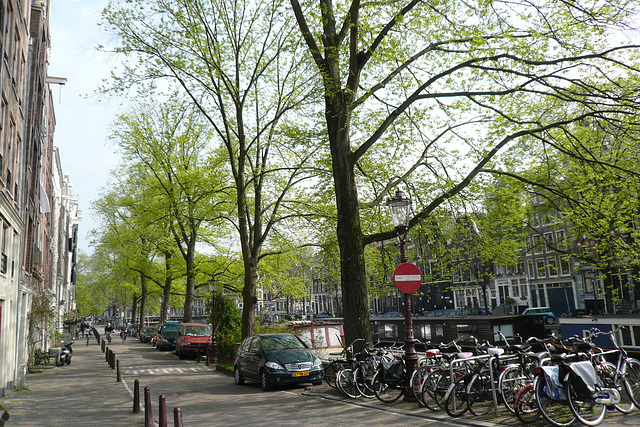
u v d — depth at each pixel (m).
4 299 14.05
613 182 14.77
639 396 8.20
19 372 15.33
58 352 22.66
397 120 14.23
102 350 31.45
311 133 15.09
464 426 7.82
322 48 13.66
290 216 18.84
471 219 14.59
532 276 51.09
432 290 63.88
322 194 17.36
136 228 31.66
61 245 45.88
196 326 27.44
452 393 8.45
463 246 15.26
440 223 14.69
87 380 16.97
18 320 15.74
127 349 34.38
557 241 25.61
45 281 29.39
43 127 25.78
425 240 15.29
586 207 13.87
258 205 19.83
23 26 16.66
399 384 10.40
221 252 30.73
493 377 8.66
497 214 15.24
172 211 25.14
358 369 11.27
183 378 17.16
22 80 17.25
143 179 30.09
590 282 44.31
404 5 12.29
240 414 9.92
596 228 15.09
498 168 14.45
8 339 14.50
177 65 17.69
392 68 13.39
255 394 12.86
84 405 11.77
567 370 7.36
